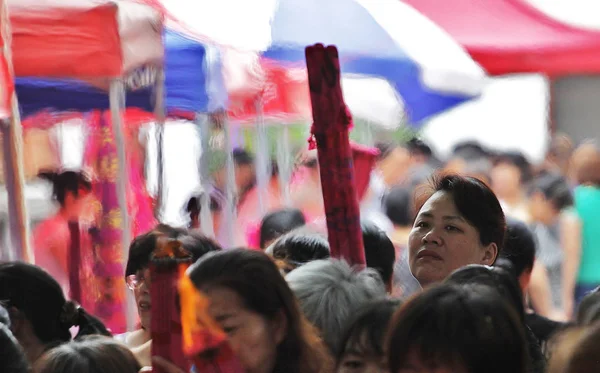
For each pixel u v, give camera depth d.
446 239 9.02
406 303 5.61
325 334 7.60
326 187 8.83
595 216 20.58
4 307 8.58
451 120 35.16
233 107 19.81
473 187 9.09
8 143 11.80
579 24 23.27
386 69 19.81
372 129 27.42
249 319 6.46
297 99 22.41
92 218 15.80
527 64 23.06
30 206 19.05
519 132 34.16
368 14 18.61
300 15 17.95
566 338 5.61
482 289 5.68
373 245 10.38
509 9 23.33
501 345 5.43
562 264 20.72
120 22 12.62
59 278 15.58
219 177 19.25
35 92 16.81
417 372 5.46
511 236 10.95
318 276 7.77
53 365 7.34
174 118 19.77
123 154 14.56
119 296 15.19
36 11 12.30
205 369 6.43
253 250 6.69
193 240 9.84
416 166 25.56
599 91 33.31
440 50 19.34
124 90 14.76
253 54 18.48
